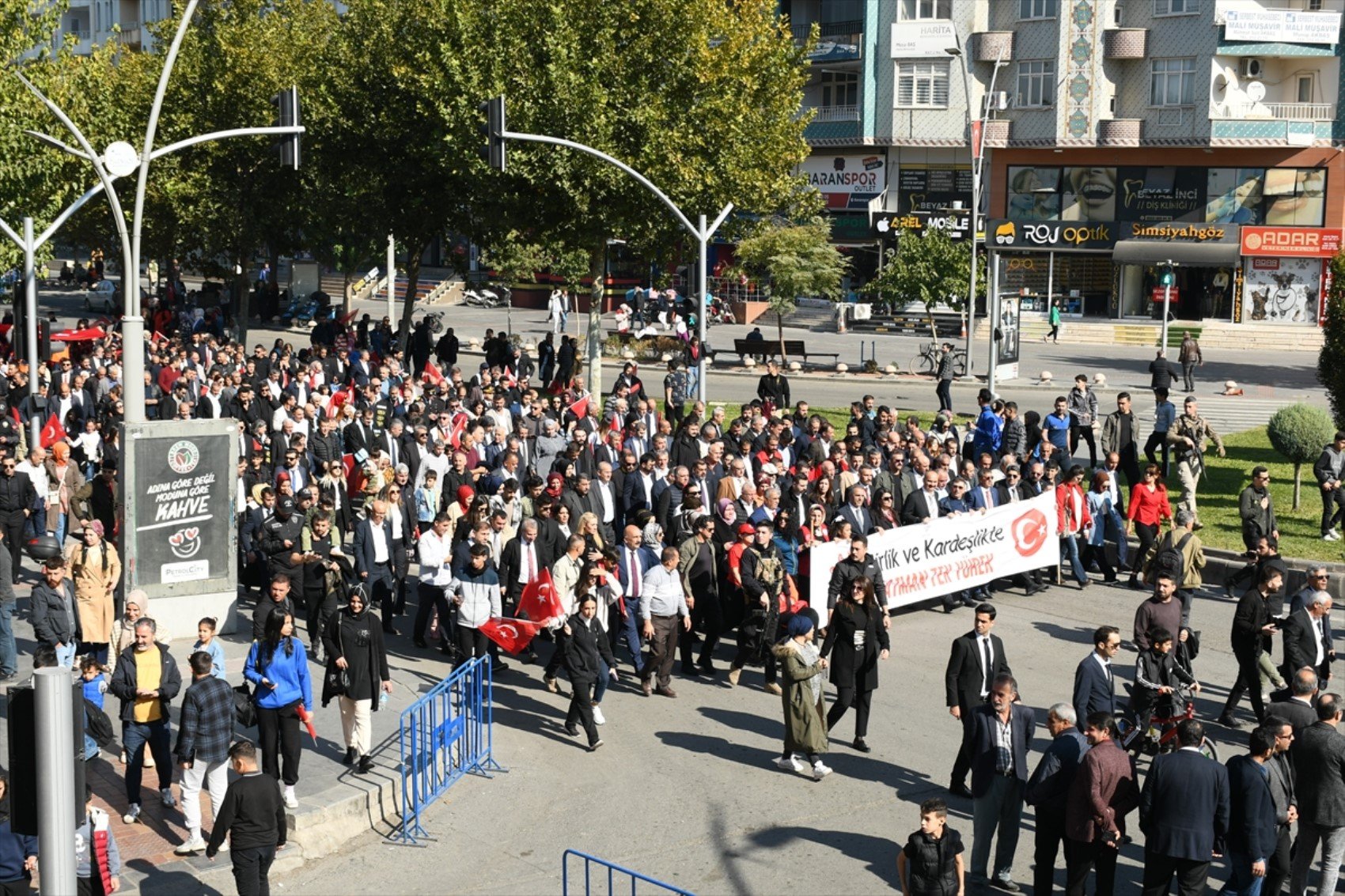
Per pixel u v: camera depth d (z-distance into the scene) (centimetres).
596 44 3438
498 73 3441
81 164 3406
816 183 6788
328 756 1424
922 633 1947
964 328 5966
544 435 2362
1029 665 1791
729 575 1748
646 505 2125
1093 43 6112
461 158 3597
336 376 3378
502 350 4000
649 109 3384
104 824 1012
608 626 1700
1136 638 1464
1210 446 3272
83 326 4288
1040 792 1120
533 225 3719
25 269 2639
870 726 1584
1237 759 1107
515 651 1641
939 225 6075
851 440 2305
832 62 6631
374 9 4184
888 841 1277
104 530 1973
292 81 4641
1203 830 1061
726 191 3516
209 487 1773
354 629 1368
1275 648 1886
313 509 1764
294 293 6594
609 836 1295
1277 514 2547
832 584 1584
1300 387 4459
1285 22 5919
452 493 2103
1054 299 6375
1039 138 6250
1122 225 6247
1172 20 6038
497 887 1188
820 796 1384
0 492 2017
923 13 6412
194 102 4725
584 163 3394
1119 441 2603
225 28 4722
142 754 1268
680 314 6181
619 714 1630
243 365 3425
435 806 1372
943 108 6438
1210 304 6253
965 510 2058
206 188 4706
